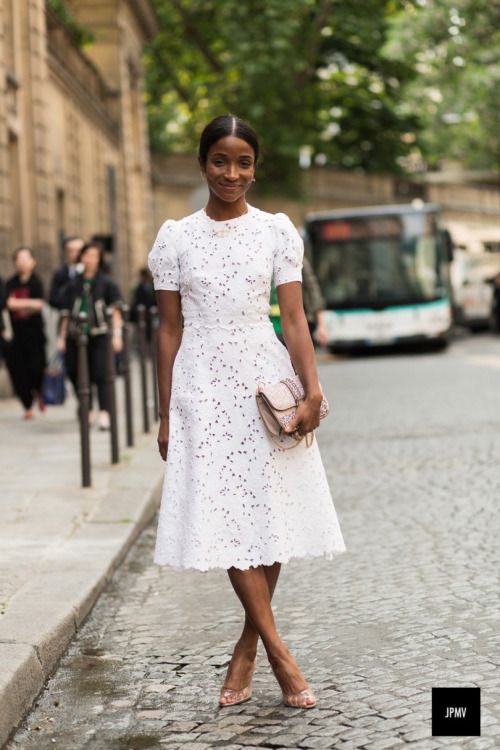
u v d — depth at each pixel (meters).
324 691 4.87
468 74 31.41
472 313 37.47
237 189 4.64
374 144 50.31
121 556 7.38
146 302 21.27
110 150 35.72
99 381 13.38
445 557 7.16
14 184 22.72
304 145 43.50
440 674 4.98
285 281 4.71
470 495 9.16
